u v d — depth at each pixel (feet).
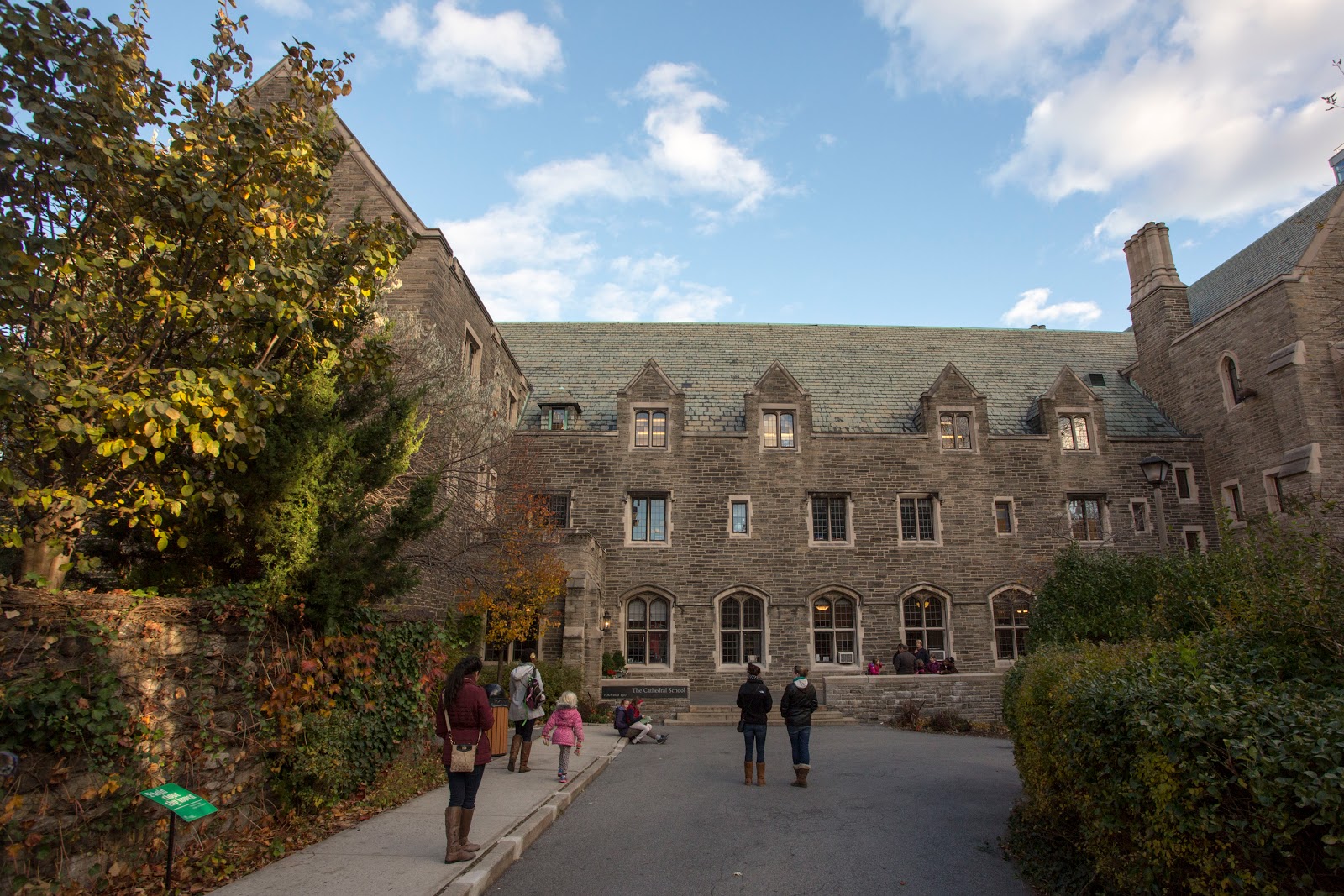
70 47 22.44
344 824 27.22
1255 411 88.28
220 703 24.40
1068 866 22.67
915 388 103.35
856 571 88.84
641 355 107.96
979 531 90.89
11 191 21.47
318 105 29.25
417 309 59.82
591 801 34.06
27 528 23.66
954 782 39.81
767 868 24.48
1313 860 13.92
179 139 25.18
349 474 29.68
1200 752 15.99
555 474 89.86
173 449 25.08
